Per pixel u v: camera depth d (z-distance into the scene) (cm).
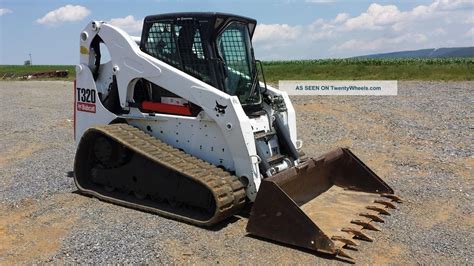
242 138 560
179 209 589
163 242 504
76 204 636
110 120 696
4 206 634
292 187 568
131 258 466
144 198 629
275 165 617
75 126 748
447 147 964
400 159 881
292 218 492
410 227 552
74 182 698
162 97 647
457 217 587
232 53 630
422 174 784
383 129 1154
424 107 1435
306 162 590
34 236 530
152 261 461
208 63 594
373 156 910
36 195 678
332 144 1023
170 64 631
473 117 1258
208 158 604
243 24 651
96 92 707
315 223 508
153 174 606
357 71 2778
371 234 530
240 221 568
